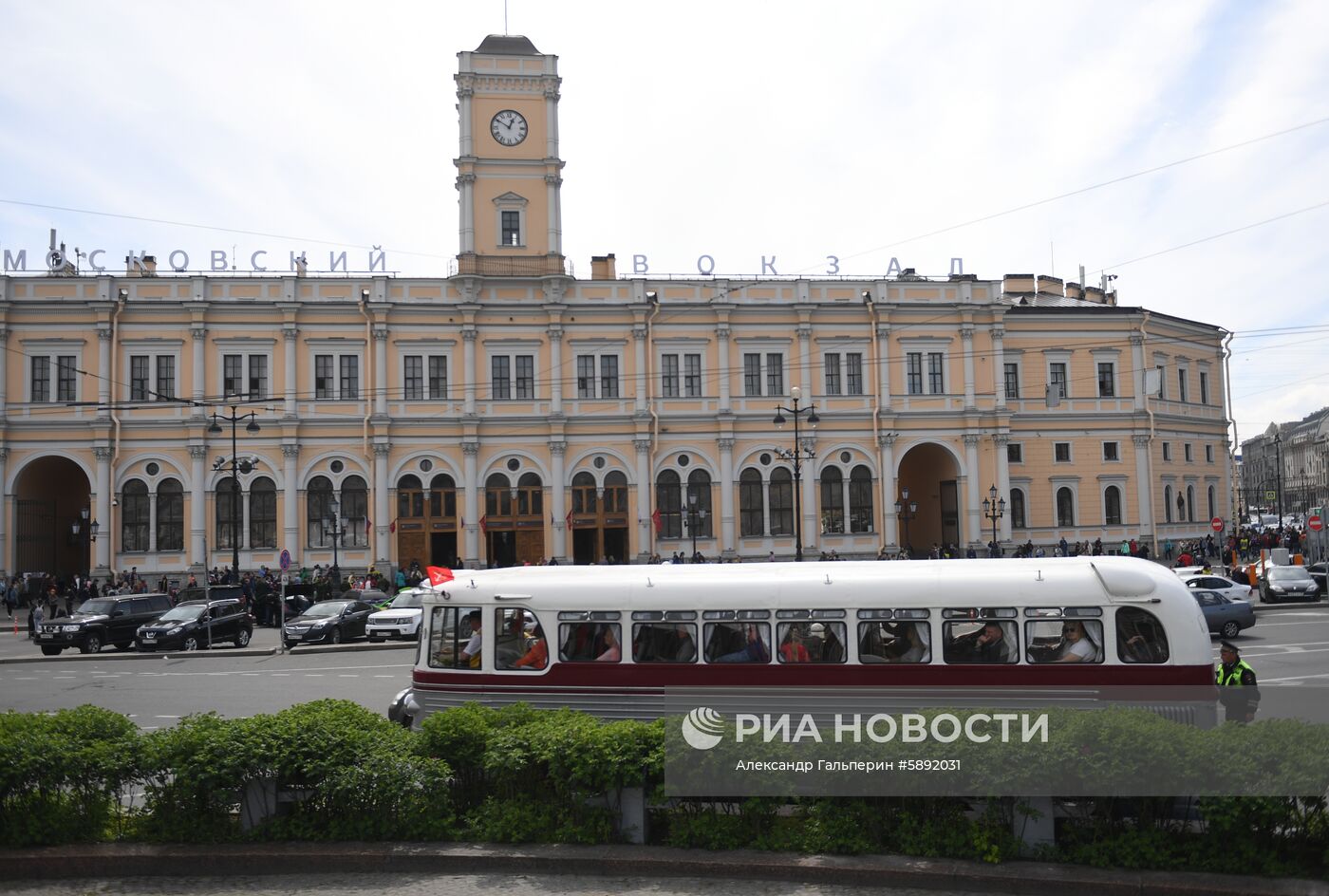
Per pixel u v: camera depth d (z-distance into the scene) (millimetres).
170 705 25812
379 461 59500
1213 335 76375
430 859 11969
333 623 40750
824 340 64188
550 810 12367
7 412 57250
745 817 12086
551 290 61750
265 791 12648
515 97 63062
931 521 70000
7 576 56594
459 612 17625
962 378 65062
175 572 58031
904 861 11359
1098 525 69000
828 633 16156
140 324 58531
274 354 59562
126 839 12617
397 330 60656
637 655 16750
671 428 62531
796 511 52469
